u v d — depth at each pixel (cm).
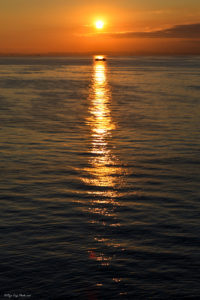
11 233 1166
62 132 2861
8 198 1474
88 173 1822
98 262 1001
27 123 3250
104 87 7500
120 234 1166
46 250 1061
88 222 1253
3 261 1001
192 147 2383
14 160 2055
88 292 882
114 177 1762
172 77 10675
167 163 2009
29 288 895
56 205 1403
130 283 914
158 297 865
